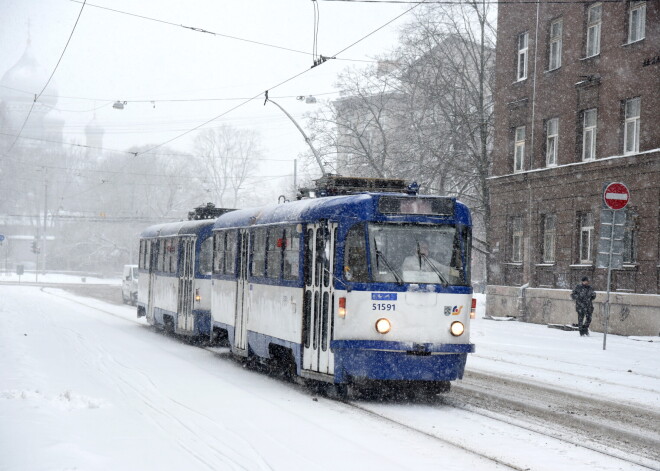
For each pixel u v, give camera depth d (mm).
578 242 30281
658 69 26469
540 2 32875
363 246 12609
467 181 42062
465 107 41594
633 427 10836
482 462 8422
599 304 28203
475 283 56406
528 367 17547
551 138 32469
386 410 11859
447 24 41250
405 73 42250
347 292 12547
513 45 34688
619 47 28312
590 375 16250
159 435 9242
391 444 9242
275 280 15375
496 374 16312
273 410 11305
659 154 26047
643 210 26766
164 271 25172
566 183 30781
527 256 33000
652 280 26281
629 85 27781
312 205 13938
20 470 7246
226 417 10602
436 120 42750
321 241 13148
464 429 10367
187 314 22297
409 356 12312
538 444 9508
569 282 30453
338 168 44344
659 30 26609
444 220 12922
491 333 26828
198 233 21797
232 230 18578
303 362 13820
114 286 70125
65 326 26703
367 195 12812
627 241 27641
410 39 41562
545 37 32562
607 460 8734
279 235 15344
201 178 83062
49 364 15789
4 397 11195
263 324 15938
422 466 8102
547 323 31125
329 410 11727
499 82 35531
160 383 13664
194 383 13852
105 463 7734
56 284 72875
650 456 9047
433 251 12789
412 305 12445
